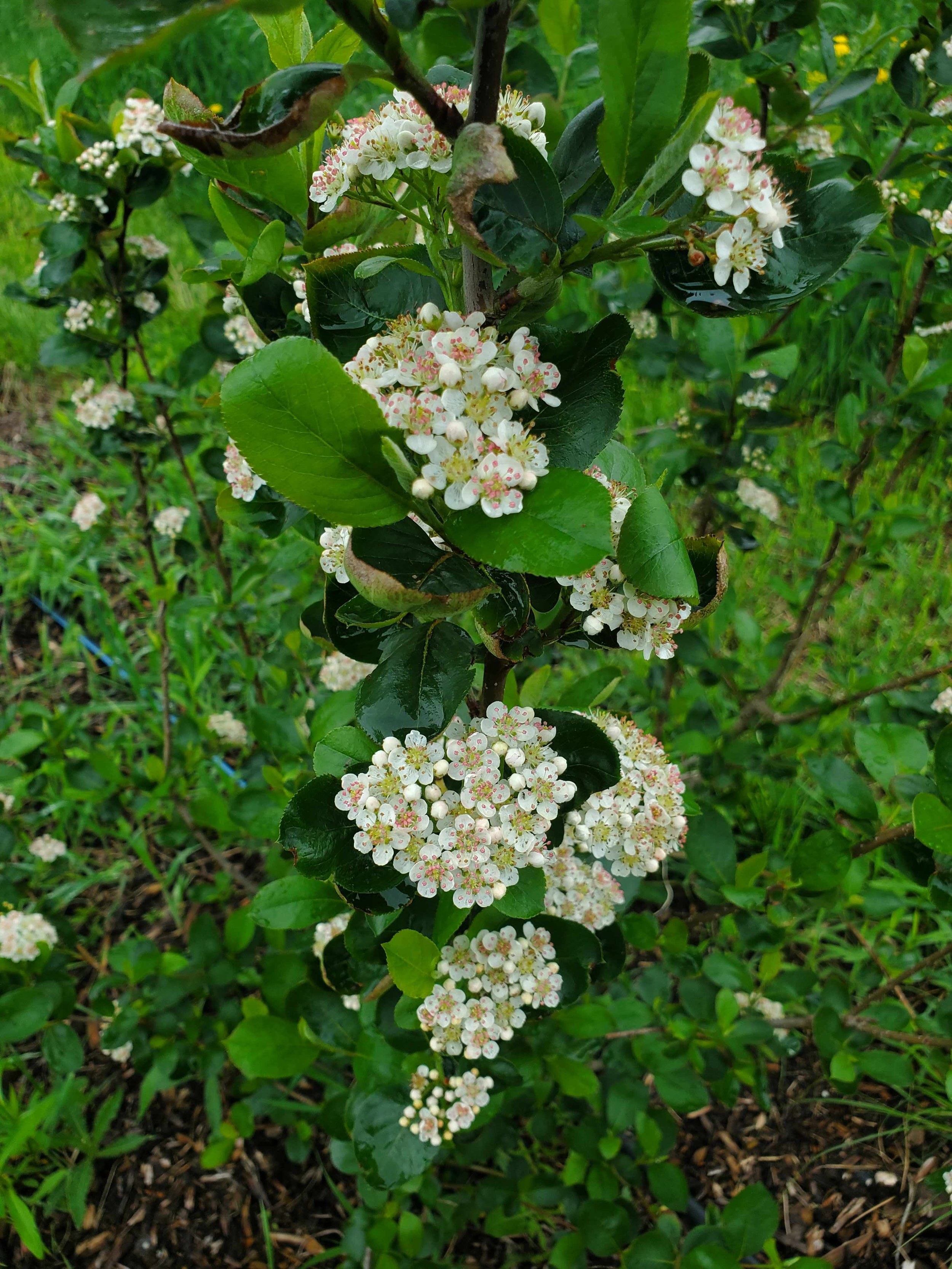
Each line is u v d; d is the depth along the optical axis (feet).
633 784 1.15
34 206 4.66
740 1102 2.12
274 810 1.65
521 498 0.75
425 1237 1.72
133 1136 2.02
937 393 1.87
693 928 2.35
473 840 0.94
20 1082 2.22
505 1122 1.81
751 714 2.30
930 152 1.81
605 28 0.70
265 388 0.72
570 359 0.86
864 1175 1.98
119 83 4.98
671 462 2.15
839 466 2.01
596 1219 1.64
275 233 1.07
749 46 1.68
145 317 2.06
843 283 2.71
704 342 1.99
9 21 5.47
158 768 2.15
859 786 1.67
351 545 0.78
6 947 1.83
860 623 2.92
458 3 0.68
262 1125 2.11
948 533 3.19
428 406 0.77
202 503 2.24
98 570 3.42
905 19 2.94
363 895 1.03
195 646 2.84
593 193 0.89
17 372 4.18
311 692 2.68
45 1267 1.93
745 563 3.09
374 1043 1.42
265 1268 1.90
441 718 0.90
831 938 2.32
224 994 2.10
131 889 2.59
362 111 3.38
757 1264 1.86
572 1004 1.30
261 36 4.83
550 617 1.28
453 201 0.68
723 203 0.72
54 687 3.04
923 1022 1.90
